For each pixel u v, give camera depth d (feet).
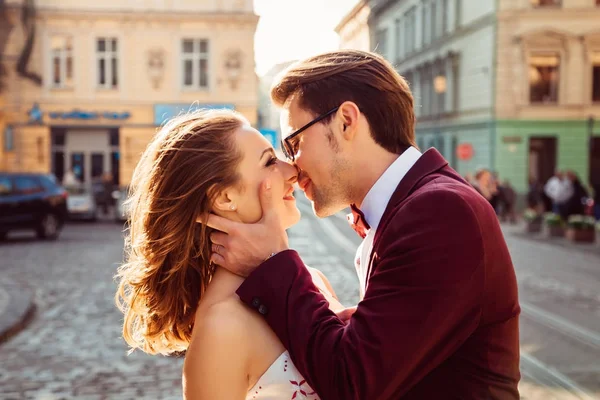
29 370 19.95
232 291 5.18
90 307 29.84
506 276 4.86
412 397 4.87
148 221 5.36
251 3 94.73
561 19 92.53
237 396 4.96
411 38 116.16
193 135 5.25
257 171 5.28
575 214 70.23
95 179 97.09
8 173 59.26
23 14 93.04
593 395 17.08
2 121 94.22
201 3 93.81
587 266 42.93
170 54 94.94
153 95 95.50
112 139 97.60
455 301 4.61
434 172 5.15
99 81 95.55
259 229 5.20
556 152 94.27
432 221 4.71
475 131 98.12
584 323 25.54
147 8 94.07
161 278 5.43
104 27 94.58
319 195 5.37
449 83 105.29
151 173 5.39
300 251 47.09
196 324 5.15
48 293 33.42
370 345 4.61
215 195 5.21
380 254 4.95
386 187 5.14
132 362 20.76
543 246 55.52
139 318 5.84
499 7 92.22
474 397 4.78
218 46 94.73
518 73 92.89
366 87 5.18
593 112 93.86
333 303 6.03
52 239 60.39
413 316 4.60
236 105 95.30
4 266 43.16
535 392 17.31
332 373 4.67
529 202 89.92
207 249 5.39
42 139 95.25
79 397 17.46
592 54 93.25
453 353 4.82
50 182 60.90
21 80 94.32
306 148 5.26
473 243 4.66
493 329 4.85
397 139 5.26
